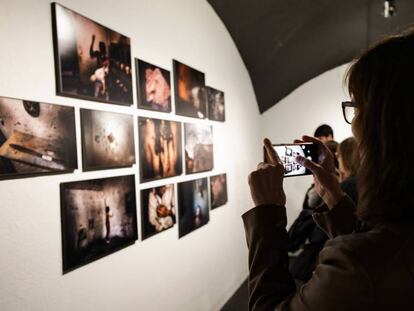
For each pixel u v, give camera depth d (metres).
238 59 3.33
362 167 0.48
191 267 2.31
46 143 1.22
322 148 0.94
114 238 1.56
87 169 1.41
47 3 1.25
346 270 0.42
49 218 1.25
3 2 1.09
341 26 3.14
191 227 2.30
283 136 4.12
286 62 3.56
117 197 1.59
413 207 0.43
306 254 1.78
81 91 1.38
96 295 1.47
